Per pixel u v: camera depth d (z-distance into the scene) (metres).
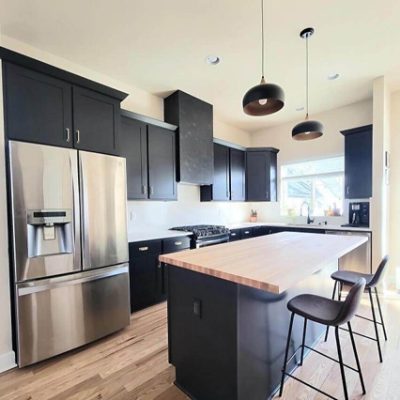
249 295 1.44
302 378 1.77
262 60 2.68
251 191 4.89
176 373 1.74
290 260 1.57
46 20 2.11
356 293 1.32
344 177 3.92
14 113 1.86
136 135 3.10
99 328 2.26
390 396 1.58
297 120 4.80
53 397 1.62
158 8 2.00
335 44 2.50
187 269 1.62
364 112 3.97
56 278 2.01
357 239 2.43
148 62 2.80
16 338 1.88
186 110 3.63
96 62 2.79
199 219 4.37
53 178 2.00
